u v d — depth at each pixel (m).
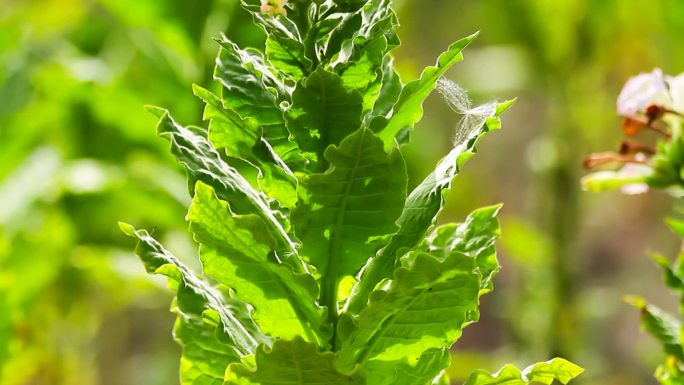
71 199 2.62
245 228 1.13
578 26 2.64
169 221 2.34
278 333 1.17
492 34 2.77
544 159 2.57
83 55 2.83
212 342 1.24
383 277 1.17
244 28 2.06
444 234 1.24
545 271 2.52
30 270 2.59
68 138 2.66
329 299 1.16
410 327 1.16
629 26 2.65
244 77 1.18
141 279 2.44
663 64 2.74
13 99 2.67
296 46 1.14
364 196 1.12
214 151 1.19
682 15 2.57
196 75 2.16
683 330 1.36
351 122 1.13
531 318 2.52
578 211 2.55
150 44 2.28
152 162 2.53
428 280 1.12
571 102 2.63
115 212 2.65
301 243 1.14
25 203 2.60
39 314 2.64
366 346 1.16
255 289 1.16
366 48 1.15
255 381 1.12
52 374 2.65
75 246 2.64
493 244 1.23
